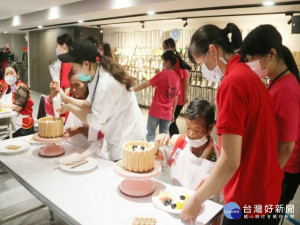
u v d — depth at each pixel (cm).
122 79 189
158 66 725
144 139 219
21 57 1295
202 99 159
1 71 362
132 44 816
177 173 169
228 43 113
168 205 134
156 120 376
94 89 189
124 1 472
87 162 180
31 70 1055
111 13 548
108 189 150
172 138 181
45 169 173
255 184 113
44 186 151
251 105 105
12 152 194
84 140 216
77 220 122
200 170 159
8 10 716
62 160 181
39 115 330
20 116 336
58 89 239
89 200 138
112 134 203
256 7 431
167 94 366
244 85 103
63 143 221
